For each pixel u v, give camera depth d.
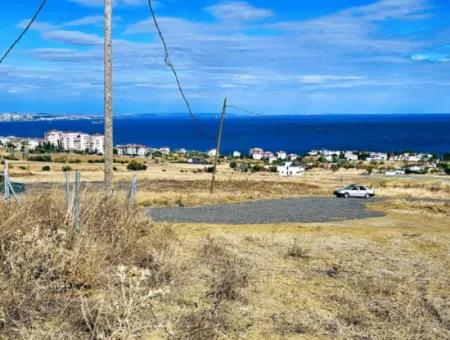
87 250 7.02
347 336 5.78
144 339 5.12
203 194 37.12
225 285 7.14
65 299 5.90
